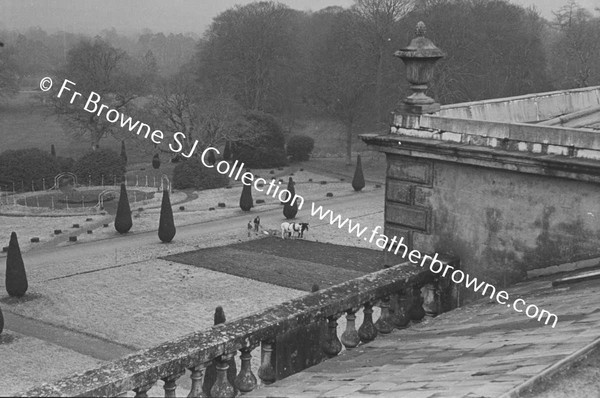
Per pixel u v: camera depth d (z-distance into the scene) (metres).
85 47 104.75
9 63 125.94
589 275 14.16
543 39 124.69
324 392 9.36
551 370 8.39
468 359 9.77
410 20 104.75
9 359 39.66
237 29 129.00
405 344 11.89
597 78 97.38
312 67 125.12
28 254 65.94
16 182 96.38
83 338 43.38
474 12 104.38
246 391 10.84
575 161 14.70
